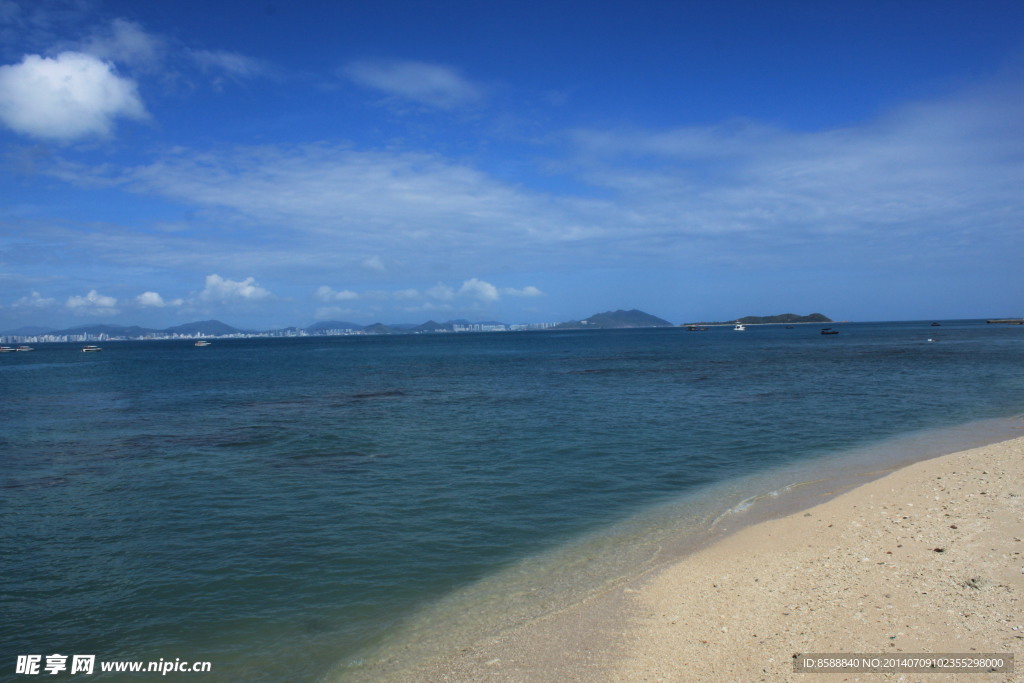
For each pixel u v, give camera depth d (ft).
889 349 305.94
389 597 34.71
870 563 32.71
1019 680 20.62
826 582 31.24
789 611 28.58
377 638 29.96
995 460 50.72
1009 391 123.44
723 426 88.43
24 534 46.73
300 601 34.55
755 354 294.87
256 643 30.04
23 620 32.94
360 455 73.31
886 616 26.76
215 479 63.05
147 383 193.26
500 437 83.05
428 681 25.25
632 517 47.75
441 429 90.63
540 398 128.98
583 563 38.29
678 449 73.00
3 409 128.36
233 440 85.30
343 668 27.27
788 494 51.55
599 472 62.69
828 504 44.19
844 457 66.23
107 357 446.19
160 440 86.74
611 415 101.30
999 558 30.53
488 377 191.21
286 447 79.25
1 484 62.34
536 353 372.58
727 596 31.12
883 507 41.50
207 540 44.93
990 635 23.91
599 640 27.53
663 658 25.31
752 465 64.13
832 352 293.23
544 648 27.17
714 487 55.83
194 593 35.88
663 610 30.22
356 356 385.91
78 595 35.91
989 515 36.78
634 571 36.24
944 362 206.59
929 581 29.48
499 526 46.55
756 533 40.29
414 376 202.08
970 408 101.19
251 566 39.75
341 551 42.04
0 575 39.01
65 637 31.14
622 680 23.76
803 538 38.04
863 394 123.44
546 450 73.82
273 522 48.73
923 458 63.62
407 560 40.16
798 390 133.08
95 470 68.23
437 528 46.42
